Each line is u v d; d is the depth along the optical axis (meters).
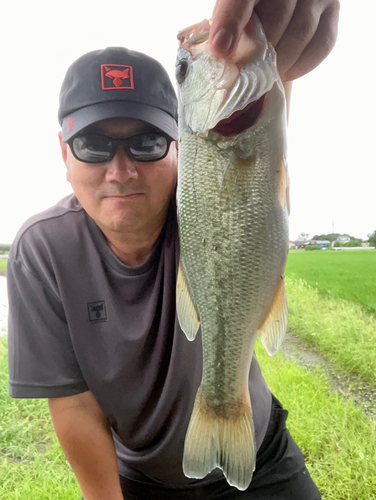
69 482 0.98
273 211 0.47
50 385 0.64
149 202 0.55
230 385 0.54
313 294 2.83
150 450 0.69
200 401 0.56
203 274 0.51
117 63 0.54
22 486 1.01
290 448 0.71
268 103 0.45
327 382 1.48
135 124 0.53
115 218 0.54
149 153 0.53
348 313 2.21
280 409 0.74
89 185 0.54
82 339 0.63
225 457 0.54
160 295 0.62
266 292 0.49
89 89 0.53
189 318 0.53
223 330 0.52
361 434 1.11
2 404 1.48
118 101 0.52
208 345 0.53
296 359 1.82
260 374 0.73
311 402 1.28
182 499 0.71
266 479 0.67
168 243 0.62
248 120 0.46
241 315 0.50
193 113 0.48
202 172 0.48
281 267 0.48
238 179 0.47
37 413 1.41
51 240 0.63
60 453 1.16
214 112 0.46
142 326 0.62
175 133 0.58
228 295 0.50
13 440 1.25
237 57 0.44
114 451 0.68
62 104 0.56
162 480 0.71
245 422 0.54
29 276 0.63
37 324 0.64
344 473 0.95
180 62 0.49
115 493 0.66
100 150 0.52
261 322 0.50
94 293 0.63
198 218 0.50
